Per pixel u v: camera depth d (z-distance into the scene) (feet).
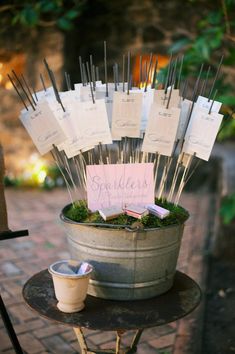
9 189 17.79
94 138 5.00
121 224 4.83
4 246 12.08
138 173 5.13
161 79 7.21
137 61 18.57
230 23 9.64
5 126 18.39
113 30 18.79
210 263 11.29
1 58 17.63
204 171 17.90
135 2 18.40
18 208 15.40
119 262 4.83
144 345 7.87
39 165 18.26
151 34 18.51
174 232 4.91
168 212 4.97
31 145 18.49
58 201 16.30
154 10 18.29
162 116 4.91
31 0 16.22
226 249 11.50
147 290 4.98
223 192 11.48
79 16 18.62
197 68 9.84
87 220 5.02
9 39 17.54
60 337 8.13
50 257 11.48
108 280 4.91
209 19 10.00
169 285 5.22
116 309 4.77
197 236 13.10
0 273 10.52
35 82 17.78
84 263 4.83
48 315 4.60
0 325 8.39
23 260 11.26
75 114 4.97
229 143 19.06
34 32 17.47
